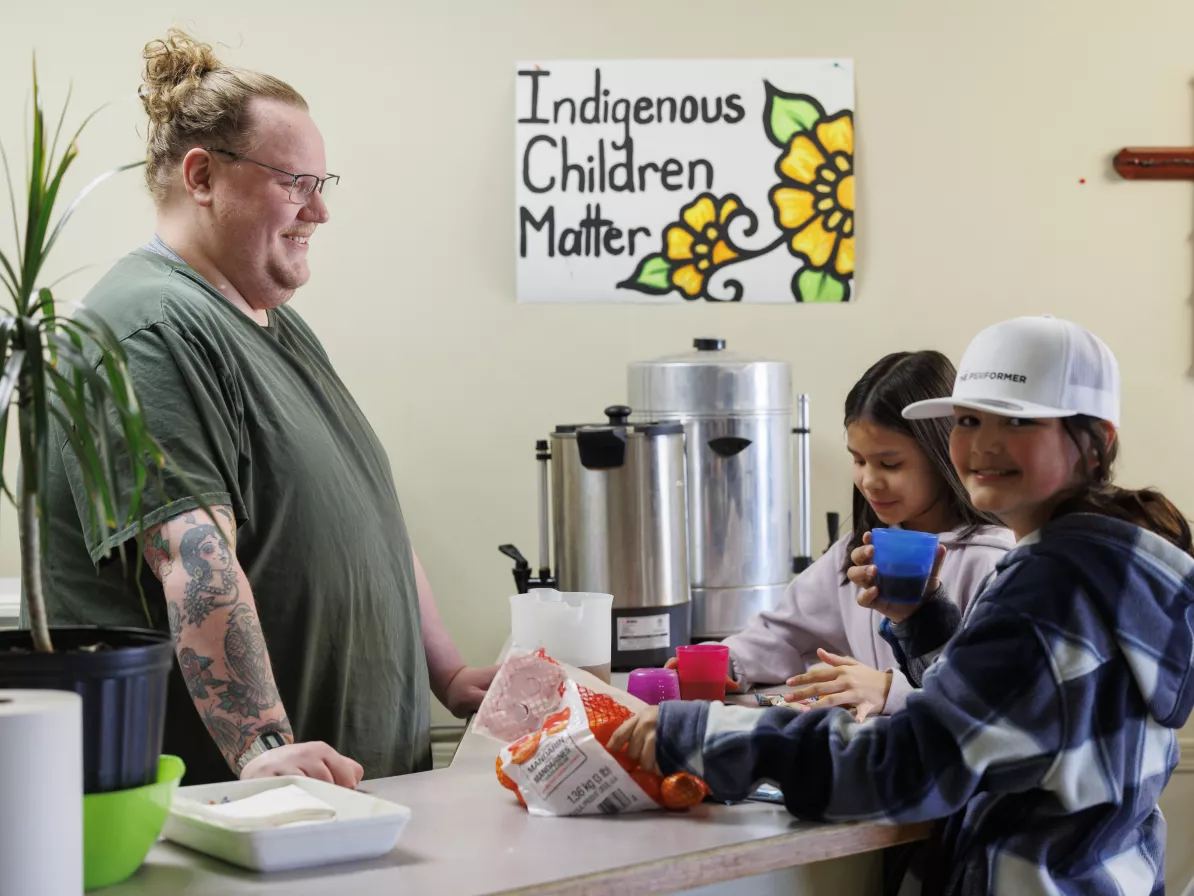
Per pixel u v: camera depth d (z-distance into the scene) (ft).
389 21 8.32
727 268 8.49
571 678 4.14
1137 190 8.61
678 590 6.44
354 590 4.97
